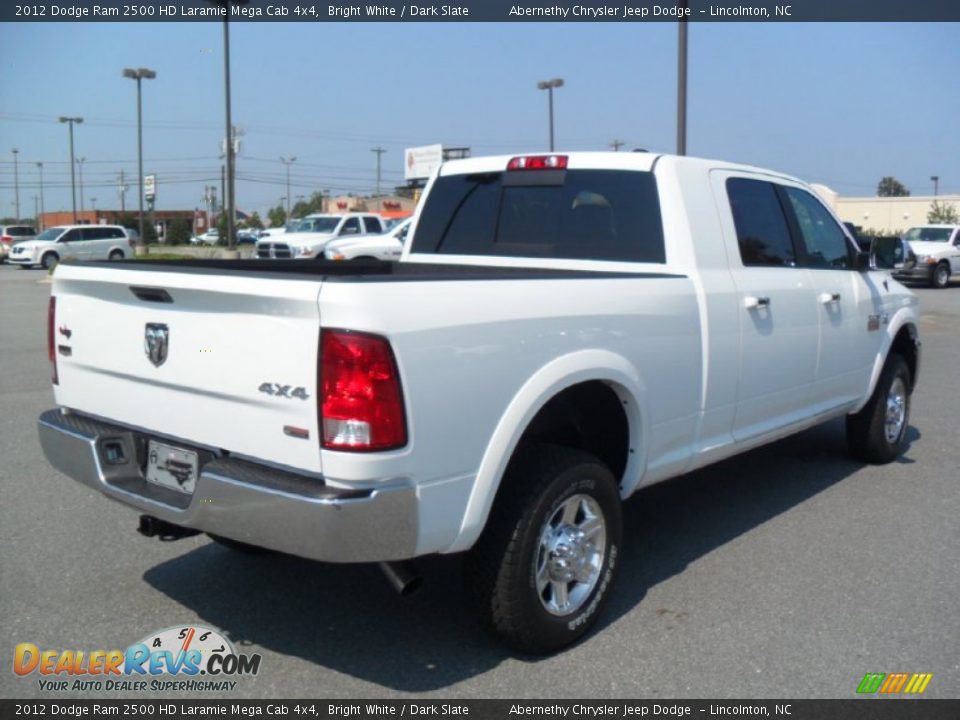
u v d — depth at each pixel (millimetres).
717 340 4465
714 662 3658
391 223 28812
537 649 3645
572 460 3629
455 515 3223
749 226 4988
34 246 36500
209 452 3391
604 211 4812
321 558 2994
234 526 3162
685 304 4266
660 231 4562
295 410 3061
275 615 4055
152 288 3402
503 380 3340
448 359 3146
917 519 5426
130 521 5207
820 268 5582
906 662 3672
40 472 6137
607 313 3803
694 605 4191
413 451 3053
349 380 2945
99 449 3695
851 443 6570
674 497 5863
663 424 4188
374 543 3023
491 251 5285
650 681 3510
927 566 4680
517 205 5207
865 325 5953
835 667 3623
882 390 6359
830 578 4512
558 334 3564
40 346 12523
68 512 5340
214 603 4168
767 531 5199
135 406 3641
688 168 4695
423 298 3104
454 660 3660
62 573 4469
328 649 3748
